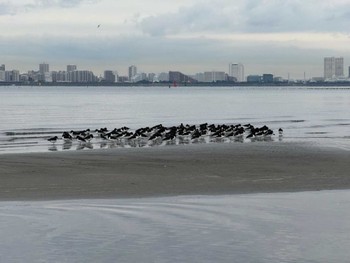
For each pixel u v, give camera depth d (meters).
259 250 11.26
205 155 28.58
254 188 19.19
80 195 17.77
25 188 19.09
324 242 11.86
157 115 76.50
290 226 13.22
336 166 24.91
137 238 12.10
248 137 41.91
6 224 13.38
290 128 51.97
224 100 139.25
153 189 18.95
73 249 11.30
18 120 63.44
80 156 28.23
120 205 15.93
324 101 130.75
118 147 35.12
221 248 11.40
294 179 21.27
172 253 11.06
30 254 11.02
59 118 68.00
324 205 15.87
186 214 14.56
